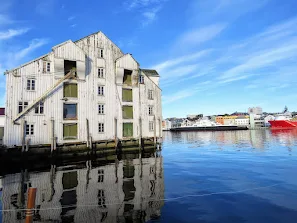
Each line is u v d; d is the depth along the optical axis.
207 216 10.38
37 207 11.59
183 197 13.15
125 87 38.69
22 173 20.97
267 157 28.94
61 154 30.75
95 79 35.59
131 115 39.12
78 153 32.34
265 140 56.78
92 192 14.19
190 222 9.72
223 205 11.80
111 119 36.53
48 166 24.84
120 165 24.77
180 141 63.12
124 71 39.59
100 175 19.42
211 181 16.94
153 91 42.75
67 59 32.22
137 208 11.37
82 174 19.97
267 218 10.11
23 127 28.44
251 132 102.38
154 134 41.41
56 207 11.56
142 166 24.02
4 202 12.59
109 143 35.75
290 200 12.49
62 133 31.56
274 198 12.86
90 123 34.28
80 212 10.89
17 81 29.02
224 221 9.82
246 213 10.70
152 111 42.09
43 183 16.81
